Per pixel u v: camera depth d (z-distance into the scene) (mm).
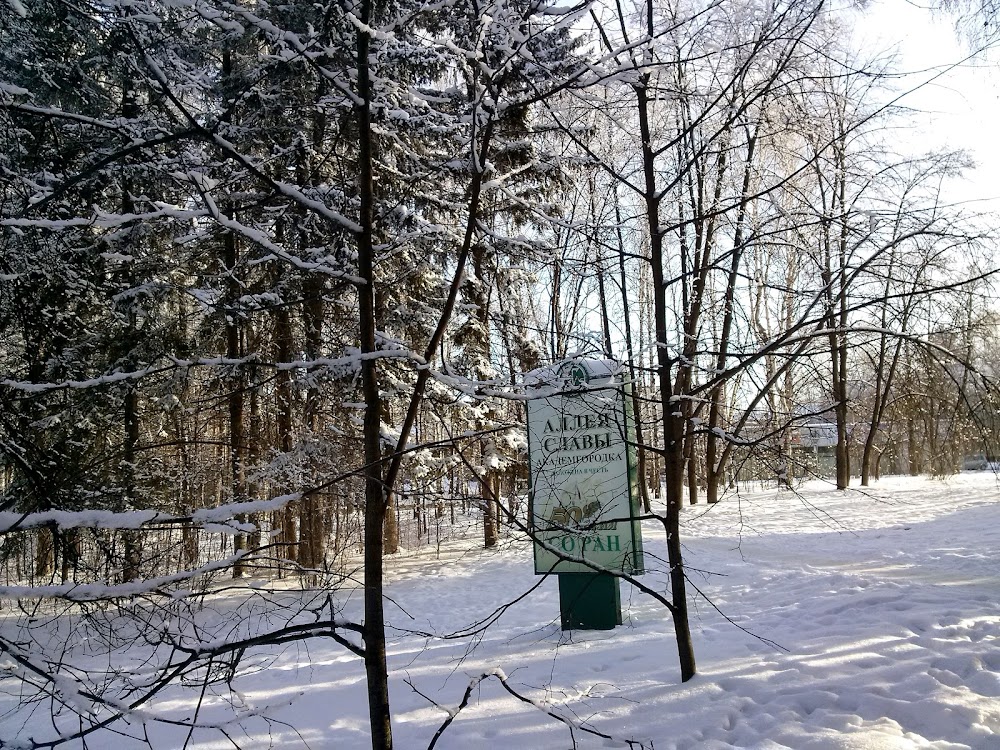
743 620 7711
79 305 9828
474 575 15336
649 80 5359
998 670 5332
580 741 4691
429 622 9812
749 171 5820
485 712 5328
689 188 5961
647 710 5043
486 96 4418
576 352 4684
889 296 4254
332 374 6020
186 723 3111
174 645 3191
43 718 6102
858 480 29453
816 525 17203
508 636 8109
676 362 5152
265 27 3684
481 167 4199
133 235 6730
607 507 7934
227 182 6250
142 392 10102
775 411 5160
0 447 5012
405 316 11539
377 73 4711
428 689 6062
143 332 10883
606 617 7965
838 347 4895
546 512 8102
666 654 6441
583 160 5629
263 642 3342
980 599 7594
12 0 4109
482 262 5645
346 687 6363
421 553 18922
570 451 8117
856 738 4305
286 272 8891
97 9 4445
